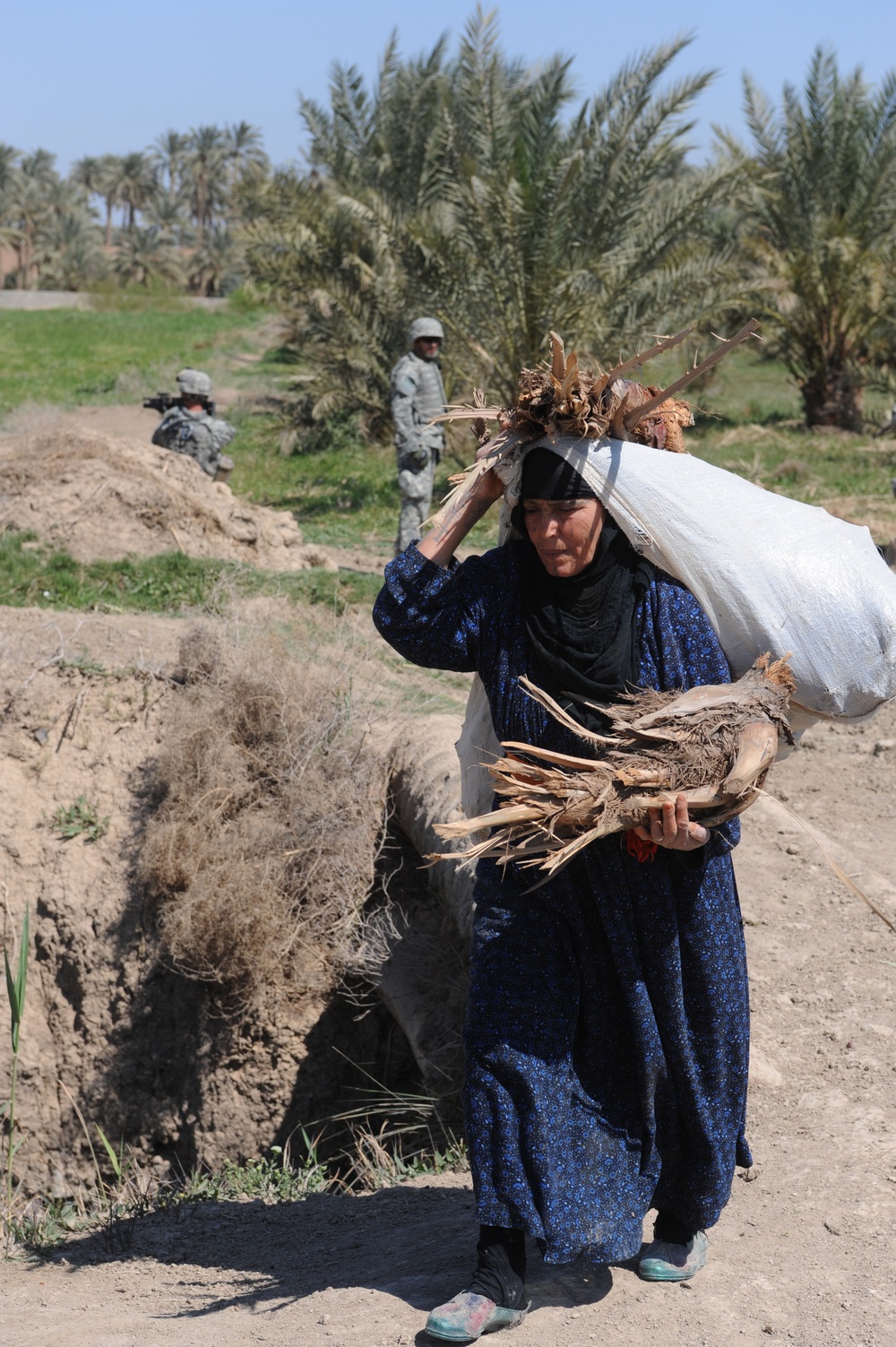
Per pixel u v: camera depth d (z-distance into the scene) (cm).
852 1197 338
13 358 3209
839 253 2103
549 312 1605
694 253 1731
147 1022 630
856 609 282
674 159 1678
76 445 1051
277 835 603
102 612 875
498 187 1553
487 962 290
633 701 277
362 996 586
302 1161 587
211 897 580
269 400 2486
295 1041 593
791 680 280
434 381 1103
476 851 275
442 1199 416
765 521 286
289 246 1878
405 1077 602
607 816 262
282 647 678
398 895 610
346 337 1930
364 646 786
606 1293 298
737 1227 329
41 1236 455
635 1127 287
